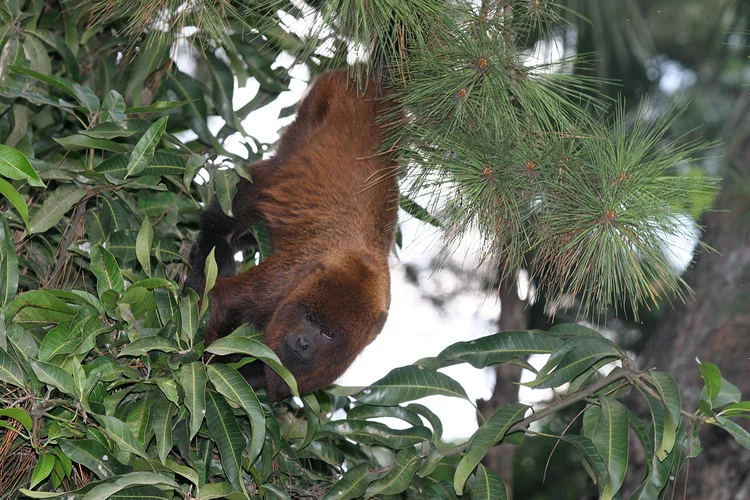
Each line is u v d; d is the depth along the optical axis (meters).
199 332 6.67
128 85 9.61
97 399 6.19
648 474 6.66
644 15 12.42
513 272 8.47
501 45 7.23
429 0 7.22
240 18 7.66
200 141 10.61
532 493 14.09
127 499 6.09
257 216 9.52
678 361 10.70
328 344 8.60
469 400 7.40
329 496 7.08
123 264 7.49
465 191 7.19
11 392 6.14
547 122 7.19
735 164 10.86
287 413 8.59
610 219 6.76
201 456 6.83
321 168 9.39
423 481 7.69
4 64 8.70
